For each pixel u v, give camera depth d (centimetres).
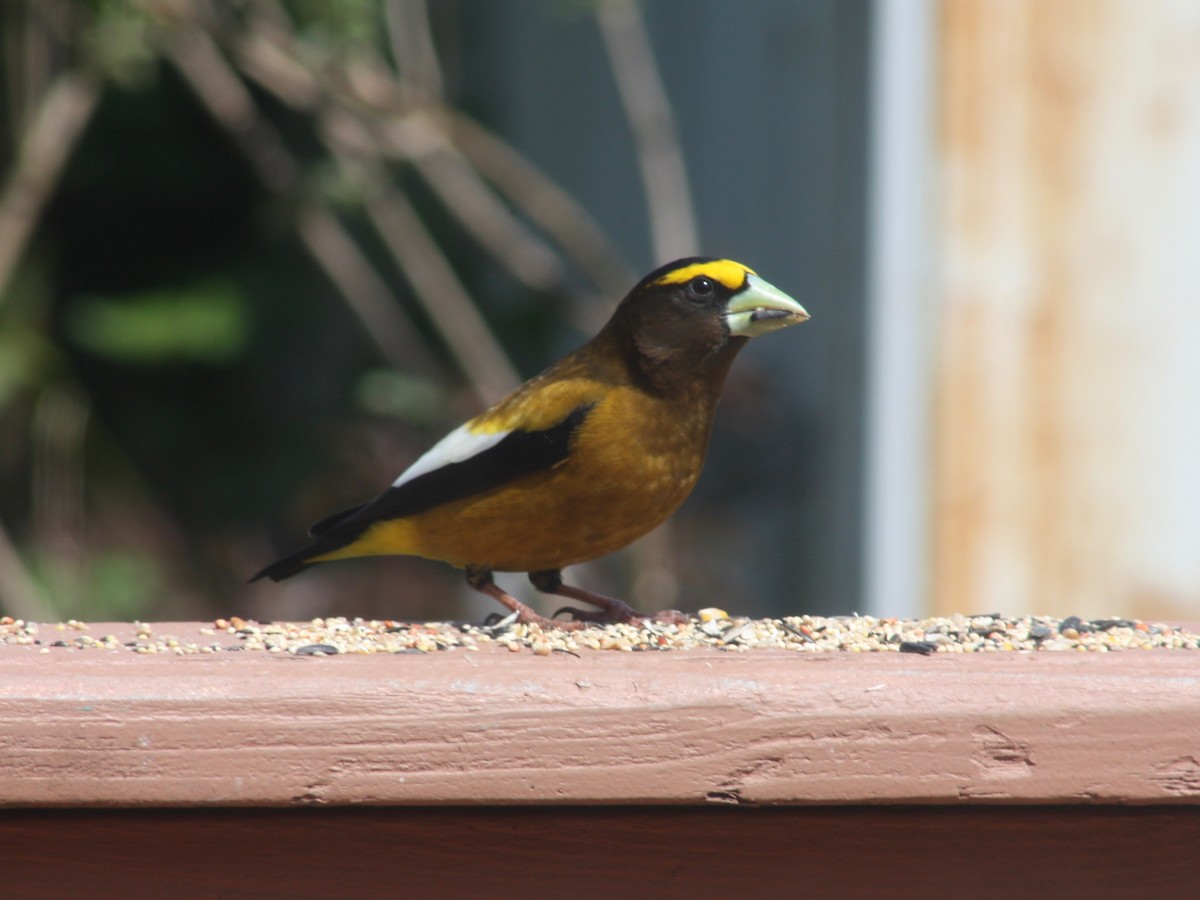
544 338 2008
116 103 2020
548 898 471
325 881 467
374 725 459
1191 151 1212
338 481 1889
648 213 1836
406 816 468
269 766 457
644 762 462
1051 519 1236
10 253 1722
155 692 455
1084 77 1213
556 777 462
